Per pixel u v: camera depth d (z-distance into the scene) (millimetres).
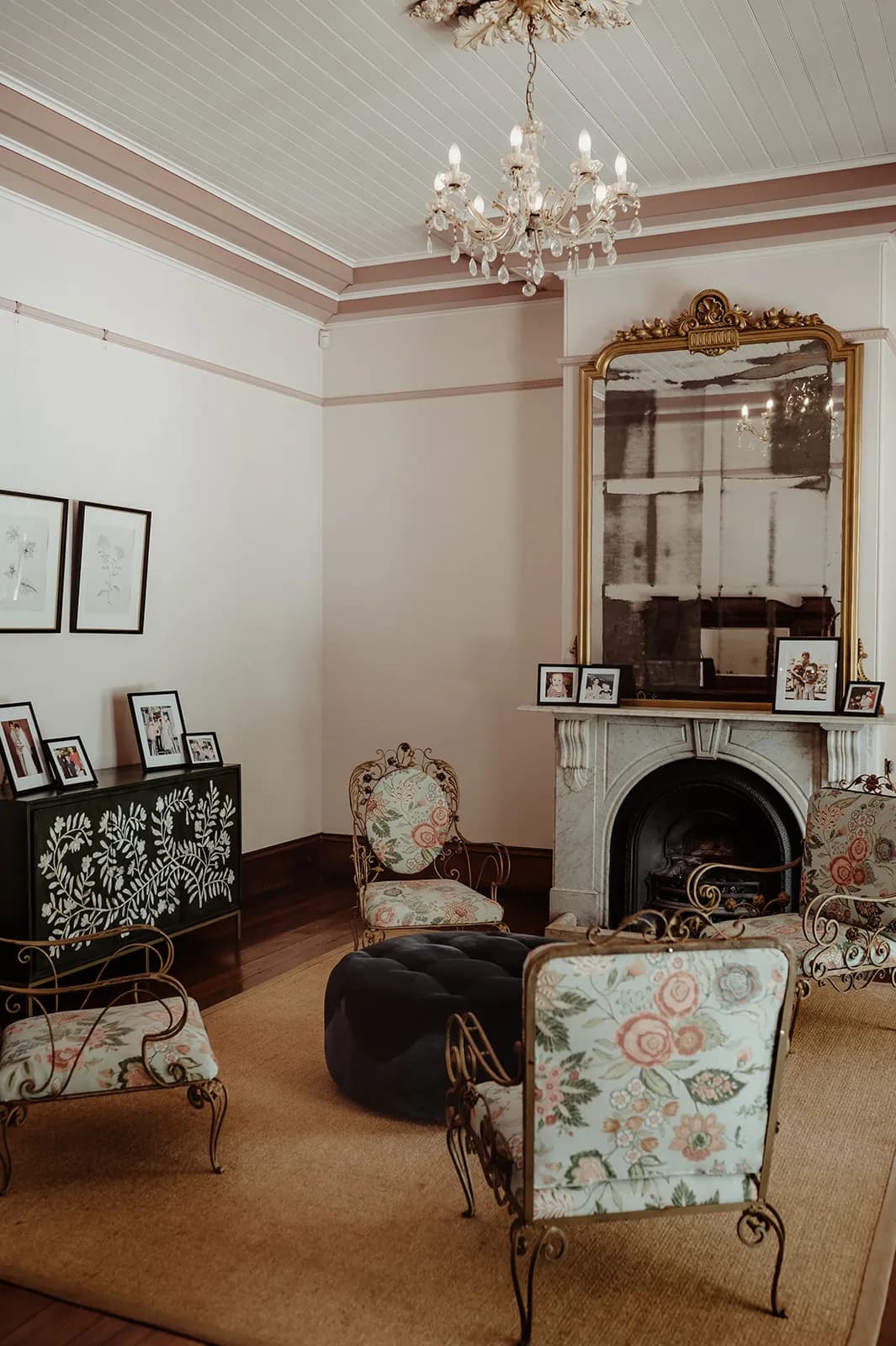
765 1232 2355
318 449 6598
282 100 4164
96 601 4984
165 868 4727
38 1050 2924
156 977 3148
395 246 5750
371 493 6504
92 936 3217
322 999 4379
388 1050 3301
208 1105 3426
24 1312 2371
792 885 5043
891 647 5320
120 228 4992
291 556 6367
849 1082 3613
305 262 5727
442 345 6297
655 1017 2193
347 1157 3078
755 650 5152
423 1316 2350
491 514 6211
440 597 6344
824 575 5031
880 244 4887
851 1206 2824
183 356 5492
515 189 3549
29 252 4629
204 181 4898
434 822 4832
